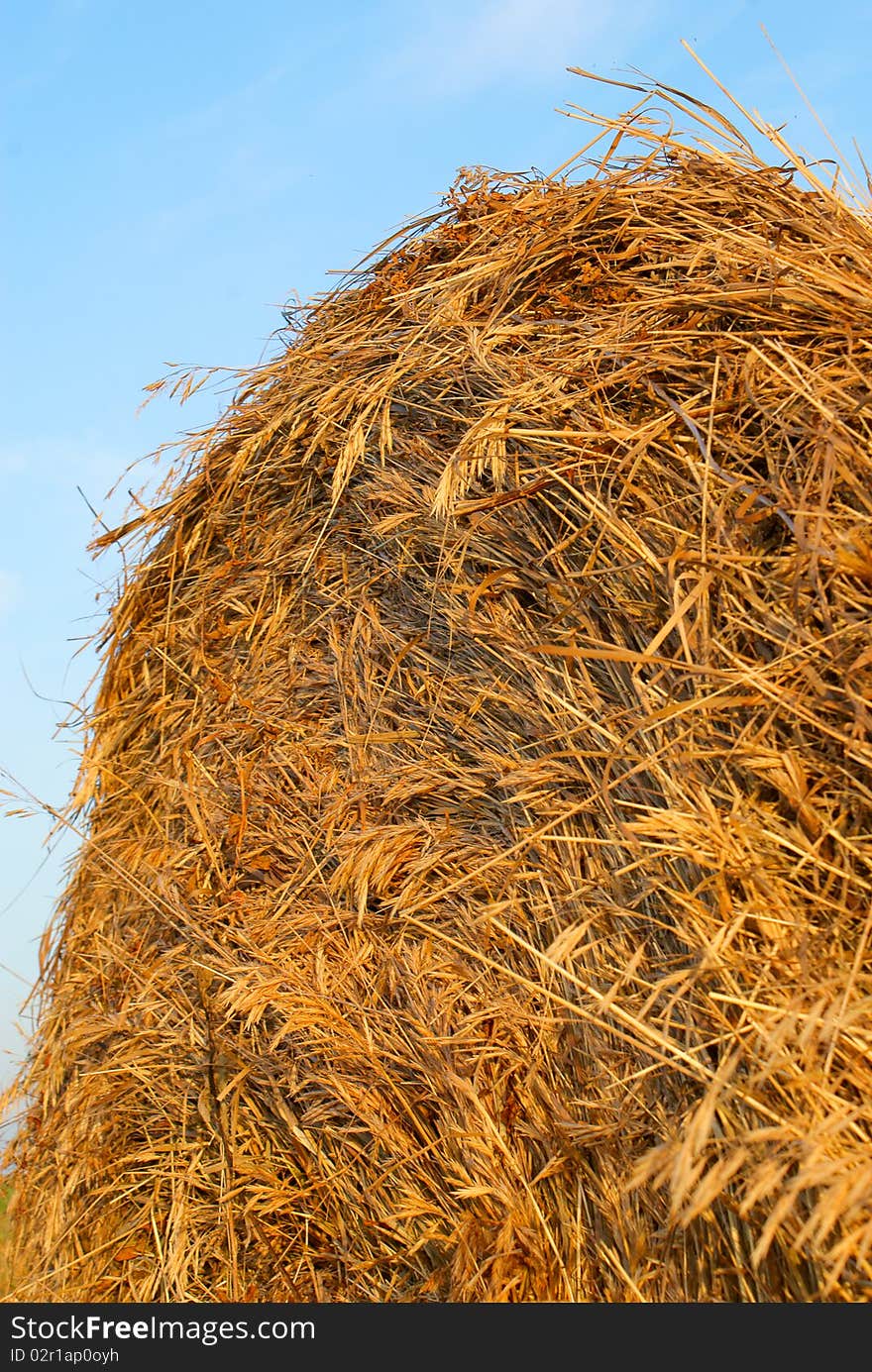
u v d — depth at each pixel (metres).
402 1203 2.17
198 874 2.79
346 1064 2.31
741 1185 1.52
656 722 1.72
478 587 2.18
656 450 1.95
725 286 2.06
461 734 2.30
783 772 1.61
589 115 2.54
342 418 2.66
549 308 2.36
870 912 1.46
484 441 2.19
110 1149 2.78
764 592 1.72
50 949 3.19
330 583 2.71
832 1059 1.45
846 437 1.73
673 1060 1.59
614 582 1.94
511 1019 2.03
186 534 3.13
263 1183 2.45
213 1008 2.59
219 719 2.90
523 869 2.08
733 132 2.38
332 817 2.54
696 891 1.62
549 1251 1.89
